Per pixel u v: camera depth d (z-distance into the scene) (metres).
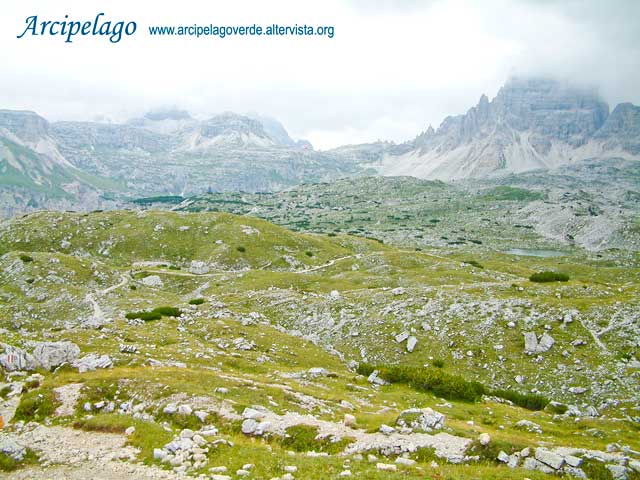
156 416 32.75
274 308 94.25
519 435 38.22
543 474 25.50
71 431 30.39
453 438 30.53
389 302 87.12
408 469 25.27
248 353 59.44
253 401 36.53
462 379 53.31
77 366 42.50
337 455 27.84
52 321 94.25
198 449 26.64
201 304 89.31
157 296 114.00
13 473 24.64
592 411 50.06
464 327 72.81
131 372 40.09
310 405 38.03
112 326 64.12
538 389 58.28
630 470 26.50
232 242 185.12
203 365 49.91
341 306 89.25
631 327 64.50
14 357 41.03
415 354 69.31
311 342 72.56
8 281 114.38
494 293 83.94
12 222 196.75
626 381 55.59
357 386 50.84
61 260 126.25
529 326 69.69
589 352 62.28
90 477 23.98
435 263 162.25
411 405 45.53
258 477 23.28
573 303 73.12
